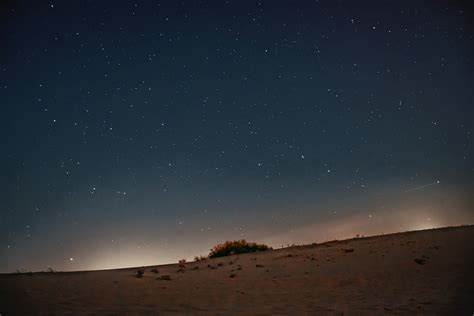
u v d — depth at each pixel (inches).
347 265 428.1
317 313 217.5
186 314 213.0
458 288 272.4
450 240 543.5
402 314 208.8
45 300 228.7
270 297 275.9
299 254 565.9
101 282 309.1
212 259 614.9
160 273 402.9
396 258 444.8
